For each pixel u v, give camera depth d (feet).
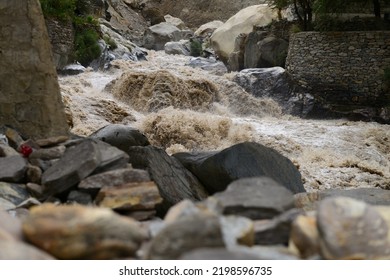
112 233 11.15
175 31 168.25
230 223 12.02
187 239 10.69
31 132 27.02
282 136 72.23
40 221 11.34
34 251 10.82
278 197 14.11
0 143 24.36
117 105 78.59
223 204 13.88
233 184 14.97
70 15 108.78
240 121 81.20
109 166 19.54
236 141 70.03
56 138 24.18
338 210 11.62
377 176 61.05
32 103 27.17
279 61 110.73
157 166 26.86
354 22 101.55
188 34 173.06
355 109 97.71
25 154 23.00
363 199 30.09
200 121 70.79
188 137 69.15
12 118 27.07
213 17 203.41
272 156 32.53
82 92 89.45
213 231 10.74
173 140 68.95
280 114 98.63
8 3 27.22
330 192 32.71
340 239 11.22
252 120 84.48
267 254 11.09
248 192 14.40
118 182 18.43
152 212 17.46
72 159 20.12
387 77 94.68
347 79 98.48
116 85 90.89
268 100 98.07
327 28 101.86
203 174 30.71
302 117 98.37
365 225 11.39
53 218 11.38
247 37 117.60
